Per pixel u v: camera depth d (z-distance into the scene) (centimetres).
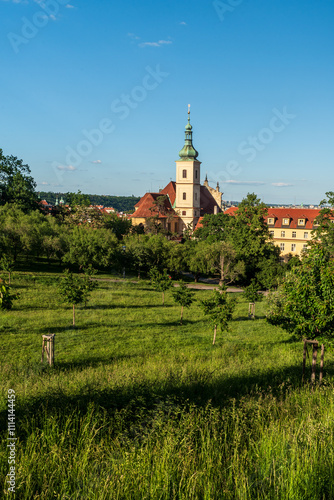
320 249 1233
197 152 11300
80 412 780
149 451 578
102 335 2666
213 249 6631
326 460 548
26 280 4722
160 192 12225
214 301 2672
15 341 2375
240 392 1104
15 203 7906
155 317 3438
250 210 7000
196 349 2339
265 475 512
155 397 914
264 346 2414
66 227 7106
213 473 528
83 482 493
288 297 1252
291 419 727
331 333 1189
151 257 6525
